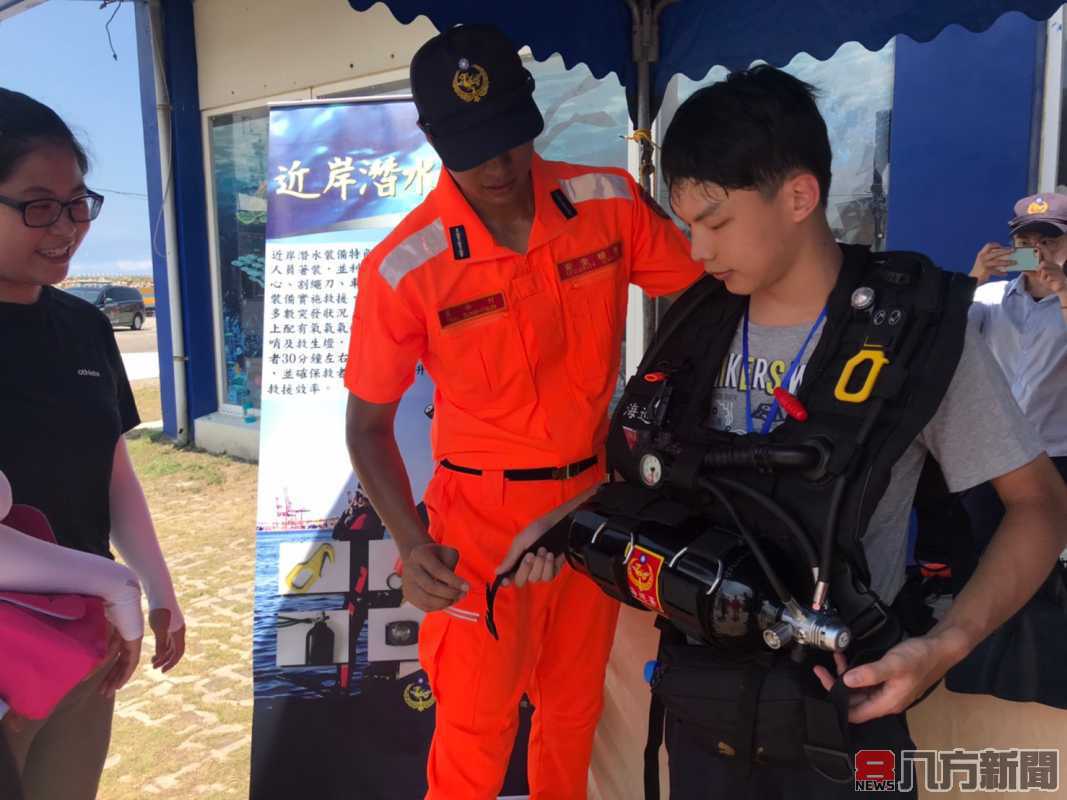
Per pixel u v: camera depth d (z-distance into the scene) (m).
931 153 3.02
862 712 0.87
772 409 1.03
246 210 5.66
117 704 2.98
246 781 2.51
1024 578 0.91
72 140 1.32
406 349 1.39
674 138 0.97
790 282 1.02
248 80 5.31
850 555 0.91
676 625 1.03
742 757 1.00
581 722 1.59
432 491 1.53
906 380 0.91
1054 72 2.77
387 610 2.17
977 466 0.93
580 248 1.40
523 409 1.40
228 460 5.92
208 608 3.76
